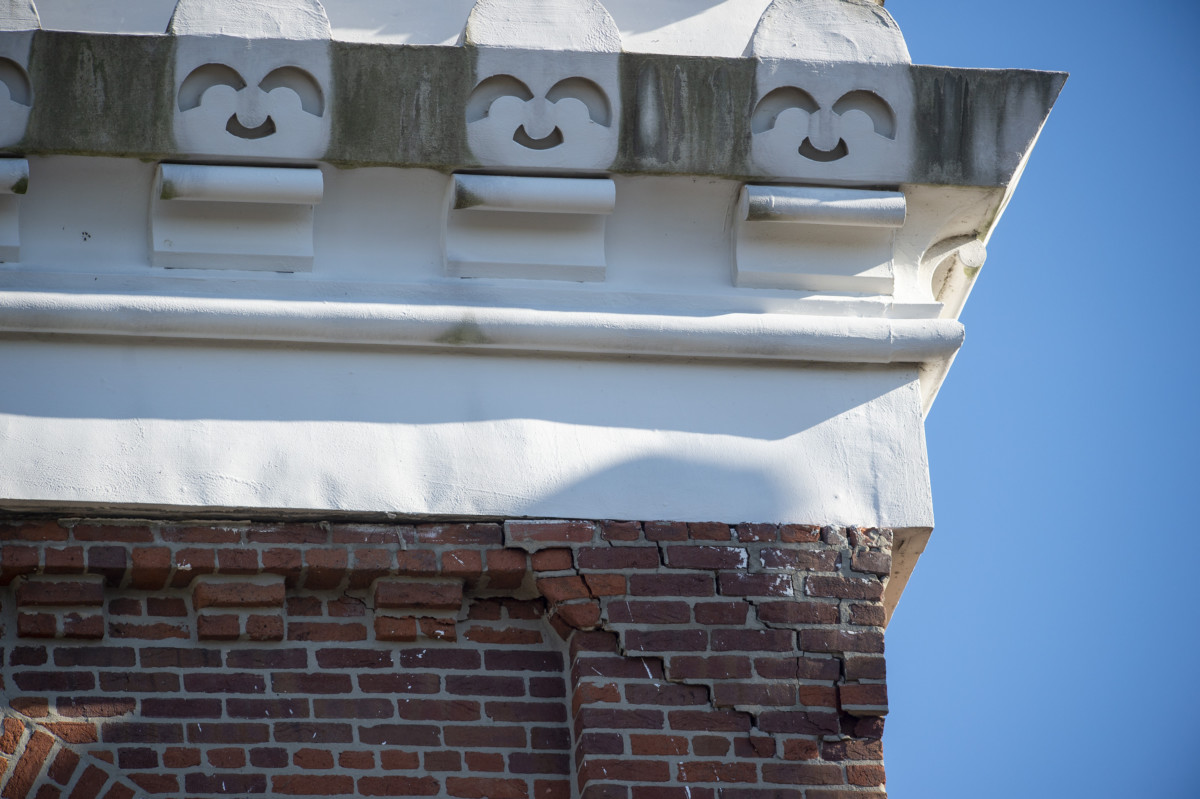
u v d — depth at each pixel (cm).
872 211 1895
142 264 1831
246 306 1794
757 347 1866
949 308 2105
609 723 1711
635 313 1861
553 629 1786
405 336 1817
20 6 1814
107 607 1738
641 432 1838
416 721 1731
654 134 1873
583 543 1781
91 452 1736
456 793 1703
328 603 1775
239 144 1817
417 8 2039
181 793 1661
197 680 1716
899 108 1916
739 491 1827
